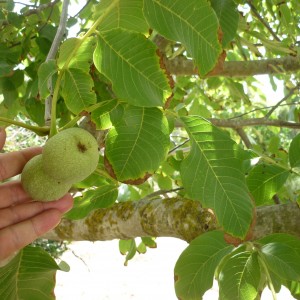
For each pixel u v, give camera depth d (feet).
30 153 1.36
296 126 2.50
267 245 1.13
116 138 1.15
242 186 1.08
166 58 2.18
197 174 1.08
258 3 2.99
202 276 1.17
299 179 1.67
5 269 1.29
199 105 3.51
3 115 2.33
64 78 1.18
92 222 1.71
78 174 1.00
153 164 1.16
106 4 1.03
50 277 1.30
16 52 2.02
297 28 2.97
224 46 1.46
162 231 1.53
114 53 1.04
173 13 0.98
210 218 1.40
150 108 1.13
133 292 6.45
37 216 1.30
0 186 1.36
